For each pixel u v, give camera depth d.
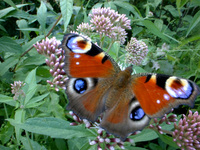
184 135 0.08
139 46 0.14
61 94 0.12
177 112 0.15
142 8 0.23
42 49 0.11
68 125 0.07
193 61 0.16
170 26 0.24
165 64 0.17
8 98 0.09
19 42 0.15
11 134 0.10
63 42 0.07
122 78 0.08
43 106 0.10
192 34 0.20
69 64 0.07
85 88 0.07
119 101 0.07
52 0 0.22
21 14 0.13
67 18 0.09
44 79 0.12
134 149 0.09
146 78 0.07
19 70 0.13
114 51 0.15
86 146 0.08
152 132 0.09
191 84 0.07
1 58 0.14
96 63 0.08
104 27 0.13
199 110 0.14
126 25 0.15
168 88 0.07
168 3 0.25
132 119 0.07
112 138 0.08
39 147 0.09
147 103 0.07
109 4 0.16
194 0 0.16
